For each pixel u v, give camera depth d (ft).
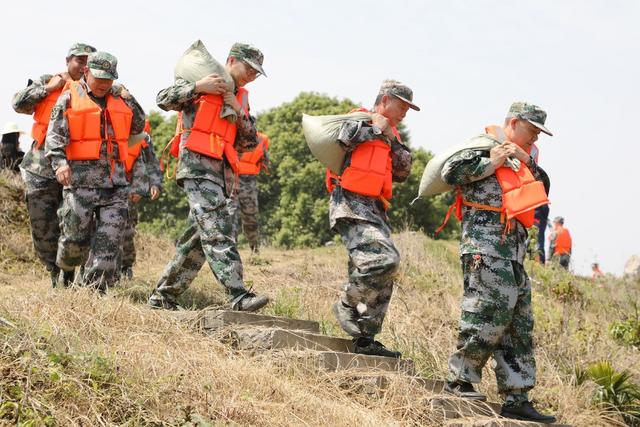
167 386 16.83
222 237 23.57
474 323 22.13
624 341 37.32
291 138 132.36
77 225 25.81
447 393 22.61
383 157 23.31
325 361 21.77
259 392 18.78
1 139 49.19
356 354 22.59
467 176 22.31
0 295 21.38
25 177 29.01
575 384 29.86
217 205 23.73
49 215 29.12
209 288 29.50
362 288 22.75
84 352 17.38
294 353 21.56
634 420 28.94
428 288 40.27
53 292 21.16
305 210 125.39
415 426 20.81
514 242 22.41
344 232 23.24
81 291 21.42
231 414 16.98
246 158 46.14
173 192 129.29
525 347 22.84
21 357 15.90
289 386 19.66
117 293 24.49
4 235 40.11
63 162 25.29
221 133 24.07
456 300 39.32
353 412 19.52
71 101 25.76
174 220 127.03
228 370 19.22
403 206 123.44
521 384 22.61
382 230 23.08
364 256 22.67
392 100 23.53
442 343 31.14
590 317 43.86
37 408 14.82
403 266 42.65
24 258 38.86
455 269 47.85
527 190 22.22
